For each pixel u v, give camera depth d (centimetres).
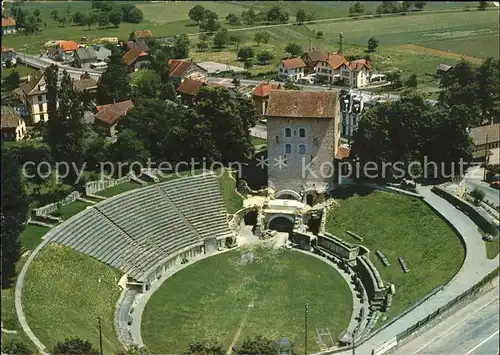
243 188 14900
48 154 14225
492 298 11344
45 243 11581
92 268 11569
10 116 16712
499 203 14612
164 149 15525
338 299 11688
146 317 11119
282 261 13050
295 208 14288
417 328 10225
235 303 11594
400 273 12094
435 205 13850
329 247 13288
